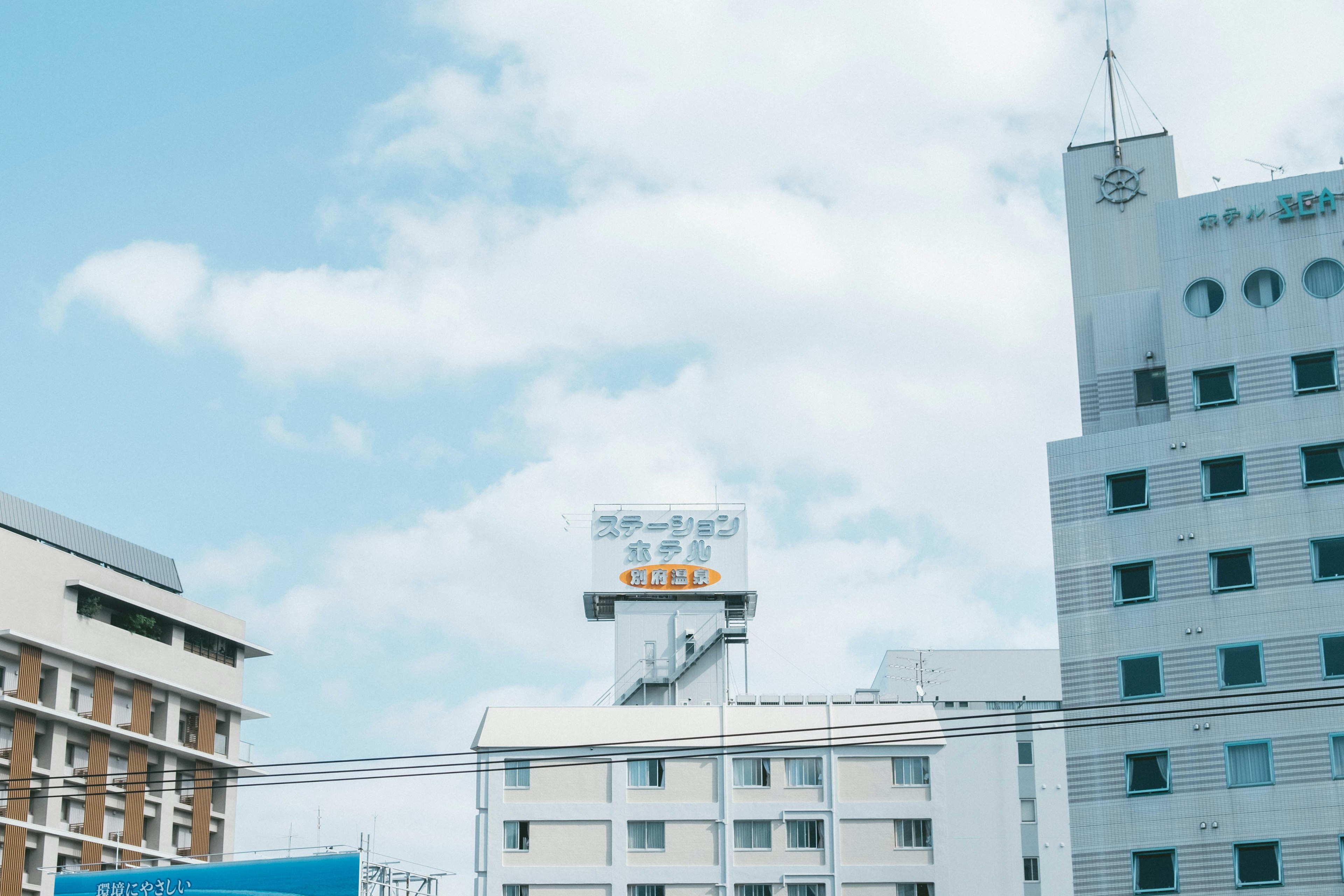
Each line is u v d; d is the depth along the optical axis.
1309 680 72.94
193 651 131.75
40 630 118.81
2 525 120.44
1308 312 77.62
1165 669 75.44
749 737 106.25
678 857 103.25
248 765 118.88
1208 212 80.81
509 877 102.44
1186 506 77.25
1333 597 73.56
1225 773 73.12
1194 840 72.75
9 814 114.50
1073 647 77.44
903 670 132.12
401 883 90.69
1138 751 74.94
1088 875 74.12
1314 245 78.44
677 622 129.75
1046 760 111.75
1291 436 76.31
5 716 117.25
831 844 103.56
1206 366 78.81
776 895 102.38
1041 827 110.06
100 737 121.69
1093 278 86.19
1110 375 83.38
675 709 107.88
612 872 102.62
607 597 131.50
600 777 104.94
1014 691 131.38
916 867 103.00
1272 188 79.94
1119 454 79.38
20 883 113.88
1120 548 77.94
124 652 124.69
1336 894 70.00
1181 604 76.00
